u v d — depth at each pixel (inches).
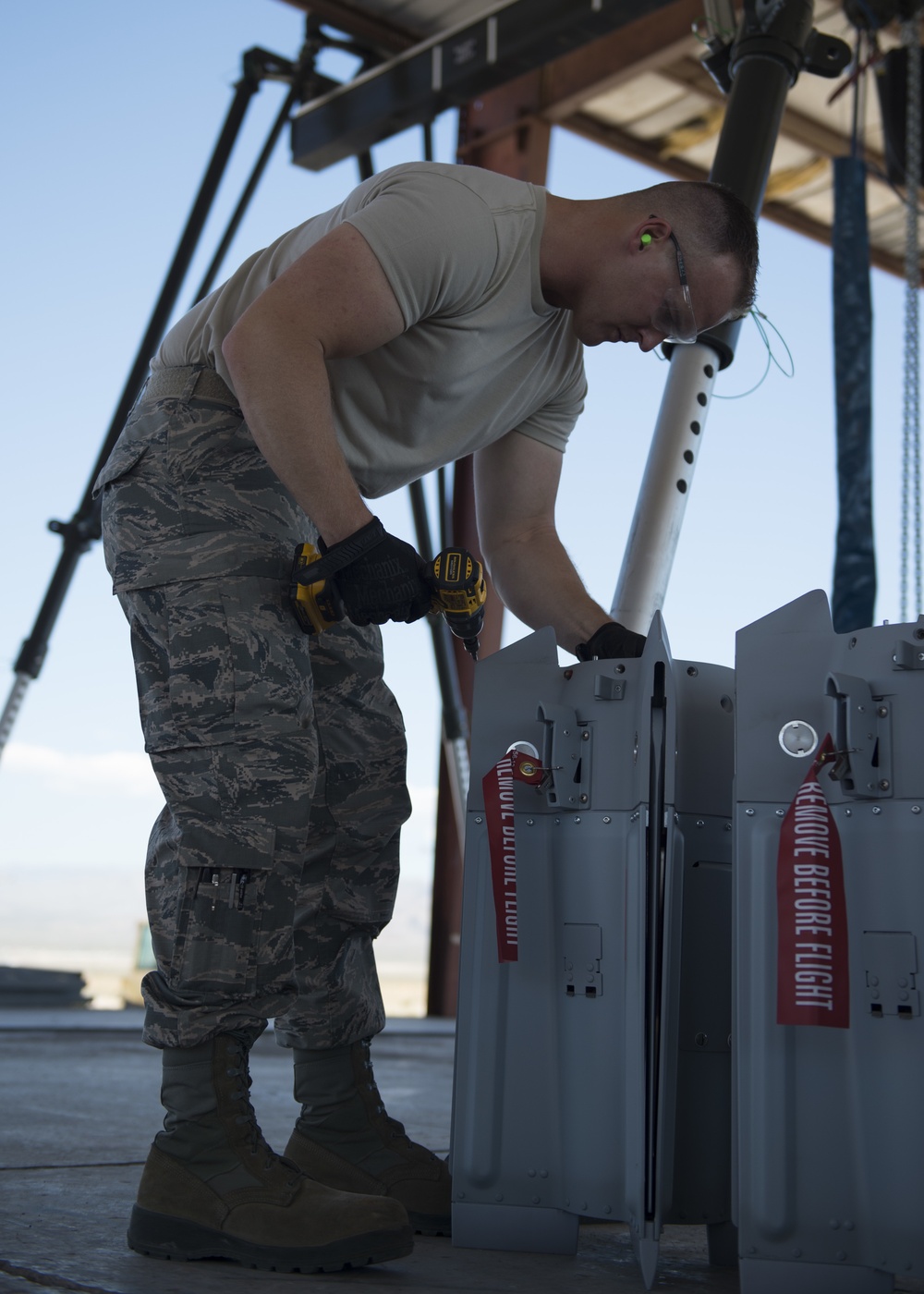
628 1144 48.9
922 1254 42.9
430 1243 54.2
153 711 52.6
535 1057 53.2
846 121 298.7
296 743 51.8
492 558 68.3
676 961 49.4
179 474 53.7
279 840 50.9
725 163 94.7
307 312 50.4
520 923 54.0
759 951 46.6
